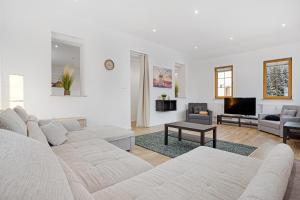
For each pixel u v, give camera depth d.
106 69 4.16
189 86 7.09
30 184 0.47
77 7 3.25
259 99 5.53
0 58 2.76
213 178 1.14
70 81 3.85
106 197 0.94
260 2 2.93
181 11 3.31
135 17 3.61
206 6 3.10
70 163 1.42
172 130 4.63
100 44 4.03
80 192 0.75
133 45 4.80
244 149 3.03
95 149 1.79
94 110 3.94
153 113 5.57
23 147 0.69
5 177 0.45
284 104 5.07
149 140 3.59
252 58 5.71
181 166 1.33
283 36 4.50
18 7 2.92
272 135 4.14
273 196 0.64
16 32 2.91
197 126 3.05
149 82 5.37
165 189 1.01
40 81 3.17
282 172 0.85
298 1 2.88
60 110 3.42
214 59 6.69
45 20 3.21
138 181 1.11
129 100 4.68
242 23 3.77
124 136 2.62
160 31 4.35
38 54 3.14
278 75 5.24
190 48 5.83
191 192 0.98
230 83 6.27
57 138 1.97
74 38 3.68
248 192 0.69
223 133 4.36
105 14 3.50
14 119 1.33
